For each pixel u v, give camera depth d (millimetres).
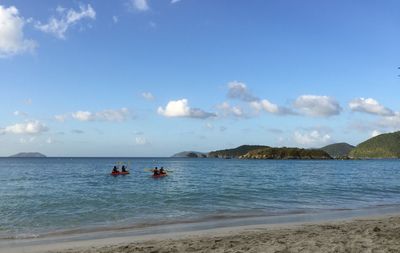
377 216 21234
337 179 56344
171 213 22172
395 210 23969
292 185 43750
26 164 134375
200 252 11969
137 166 117625
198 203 26609
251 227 17453
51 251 12750
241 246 12688
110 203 26422
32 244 14148
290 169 97438
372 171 87750
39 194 32781
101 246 13383
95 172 75938
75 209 23641
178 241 13836
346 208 24922
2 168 96812
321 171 86250
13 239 15227
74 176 61688
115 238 15125
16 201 27703
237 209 23906
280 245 12711
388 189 39750
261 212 22750
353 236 14164
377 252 11633
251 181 50469
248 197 30562
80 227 17891
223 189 37531
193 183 46281
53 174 68188
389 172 82562
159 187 40125
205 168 103000
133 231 16781
